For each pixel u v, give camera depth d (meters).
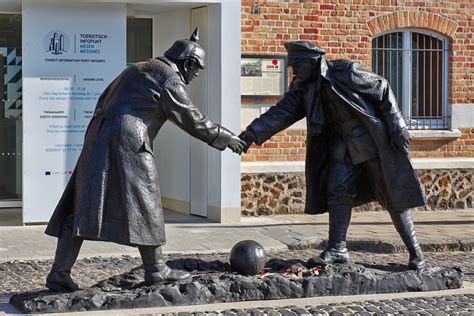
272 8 16.50
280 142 16.61
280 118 9.49
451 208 17.62
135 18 16.95
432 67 17.86
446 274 9.39
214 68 15.30
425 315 8.28
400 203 9.45
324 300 8.62
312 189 9.70
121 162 7.93
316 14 16.83
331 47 17.00
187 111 8.20
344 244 9.62
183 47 8.37
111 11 14.79
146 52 17.06
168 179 16.84
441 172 17.53
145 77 8.12
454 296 9.10
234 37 15.14
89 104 14.73
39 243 12.98
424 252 12.97
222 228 14.66
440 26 17.69
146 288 8.20
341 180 9.50
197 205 15.98
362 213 17.06
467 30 17.91
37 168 14.49
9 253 12.13
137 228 7.91
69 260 8.23
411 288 9.17
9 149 16.55
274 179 16.39
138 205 7.92
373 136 9.30
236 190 15.27
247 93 16.27
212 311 8.02
